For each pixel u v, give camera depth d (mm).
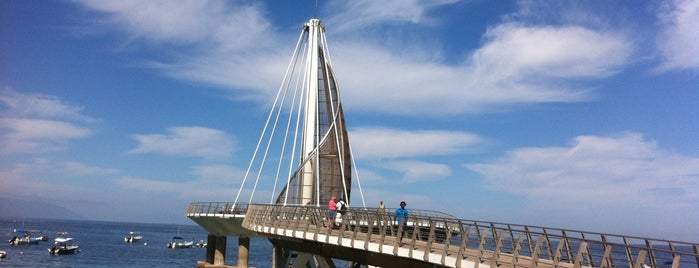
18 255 101812
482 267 17594
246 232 60969
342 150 66000
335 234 25828
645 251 13461
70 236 194500
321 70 67688
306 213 30406
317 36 65562
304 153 63094
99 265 91312
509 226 18109
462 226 19766
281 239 34625
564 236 15844
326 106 67125
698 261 12500
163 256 113500
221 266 62312
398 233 21781
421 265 21641
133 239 173375
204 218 59844
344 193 64000
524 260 17719
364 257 25750
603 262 14336
